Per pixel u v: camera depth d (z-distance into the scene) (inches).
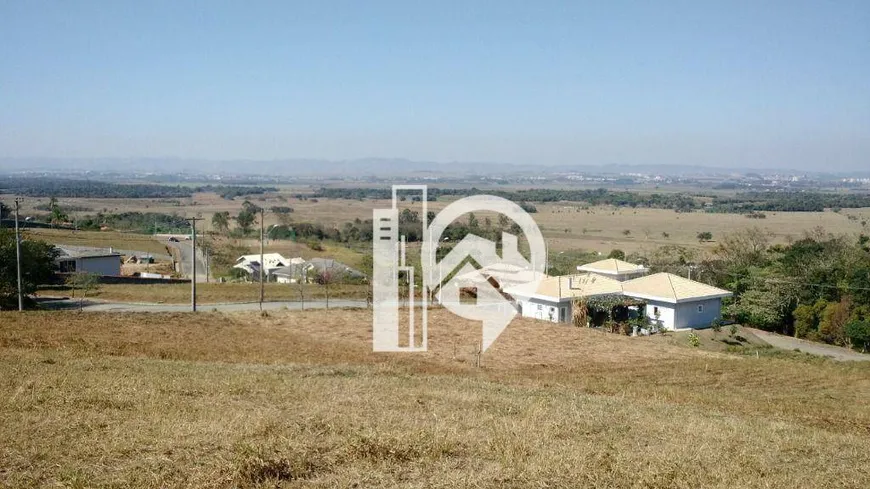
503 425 454.6
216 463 338.6
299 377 665.6
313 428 418.6
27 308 1611.7
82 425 410.0
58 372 601.0
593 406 589.6
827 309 1664.6
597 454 387.9
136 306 1699.1
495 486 327.0
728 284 1978.3
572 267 2202.3
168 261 2955.2
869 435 591.8
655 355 1103.6
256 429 403.2
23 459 342.6
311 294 1980.8
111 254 2546.8
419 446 377.7
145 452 359.6
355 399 536.4
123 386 535.5
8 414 432.8
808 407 730.2
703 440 466.3
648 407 623.5
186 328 1137.4
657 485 344.5
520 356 1052.5
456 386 668.7
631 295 1672.0
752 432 516.7
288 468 336.8
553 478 341.4
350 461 354.9
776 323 1770.4
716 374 956.0
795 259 2033.7
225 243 3334.2
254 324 1235.9
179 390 537.3
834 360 1256.2
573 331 1291.8
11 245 1777.8
